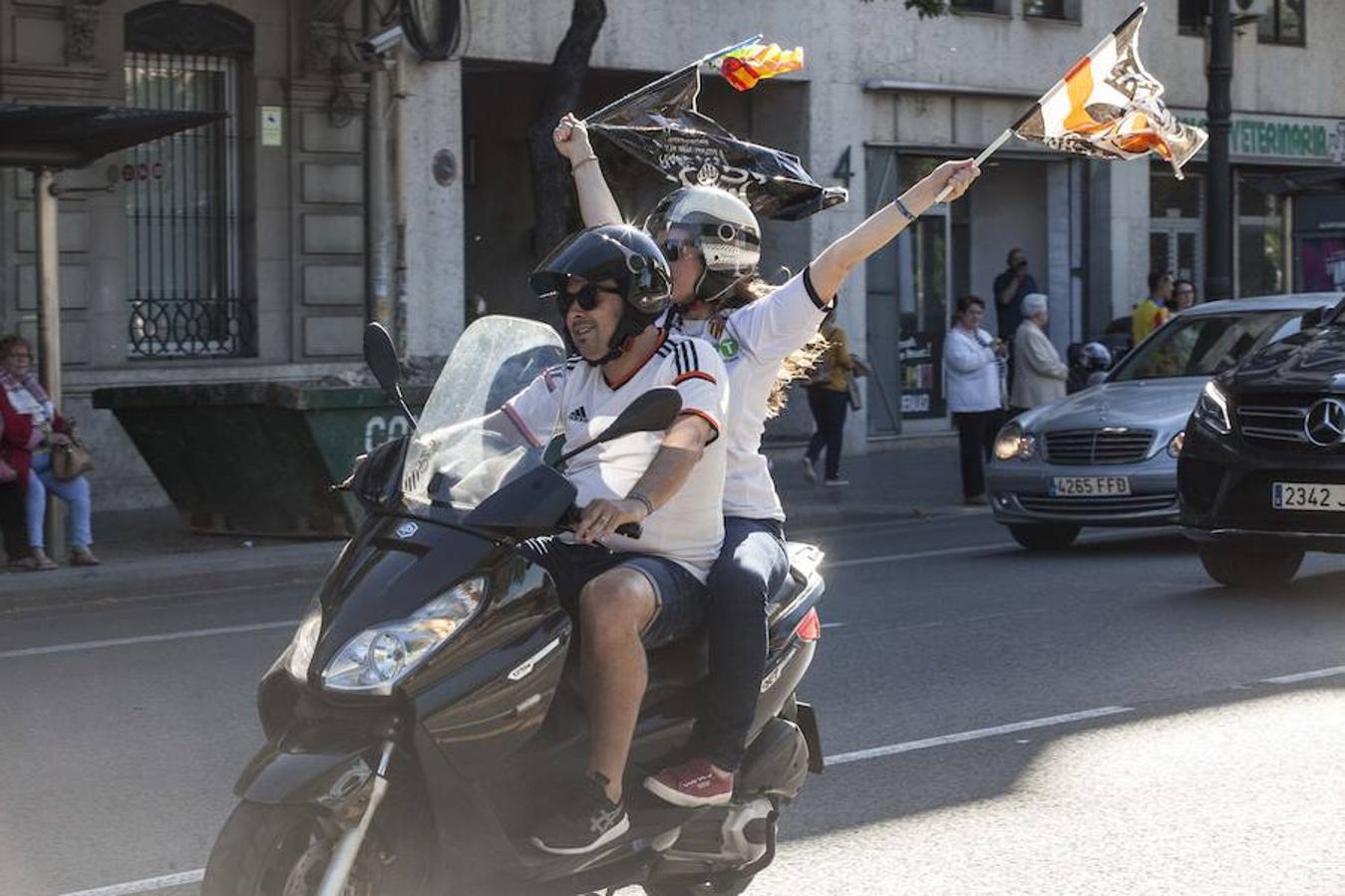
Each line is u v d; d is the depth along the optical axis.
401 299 20.47
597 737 4.73
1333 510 10.90
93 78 18.17
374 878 4.54
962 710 8.59
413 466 4.79
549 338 5.04
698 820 5.11
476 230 23.58
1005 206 27.09
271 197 19.61
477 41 20.94
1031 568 13.50
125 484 18.52
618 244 4.81
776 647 5.24
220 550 15.05
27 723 8.70
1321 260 28.03
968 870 6.12
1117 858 6.23
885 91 24.77
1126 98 5.45
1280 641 10.13
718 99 24.27
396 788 4.58
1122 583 12.52
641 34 22.39
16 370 13.88
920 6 20.41
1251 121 29.91
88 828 6.82
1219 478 11.30
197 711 8.91
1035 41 26.39
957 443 25.91
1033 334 18.58
